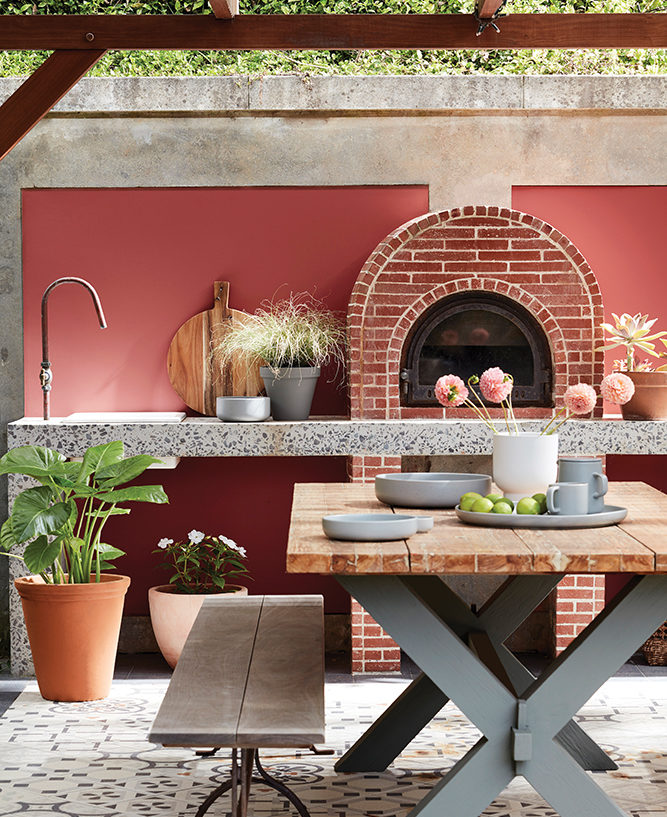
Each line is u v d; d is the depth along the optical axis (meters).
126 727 4.84
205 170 6.22
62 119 6.18
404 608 3.15
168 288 6.29
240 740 2.86
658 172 6.25
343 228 6.29
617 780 4.13
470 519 3.43
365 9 7.37
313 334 6.00
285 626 4.19
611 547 2.99
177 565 6.08
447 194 6.24
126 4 7.50
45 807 3.86
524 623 6.31
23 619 5.75
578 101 6.13
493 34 4.82
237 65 7.16
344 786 4.09
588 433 5.70
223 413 5.83
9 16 4.74
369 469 5.77
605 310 6.33
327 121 6.22
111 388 6.30
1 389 6.25
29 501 5.11
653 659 5.98
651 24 4.80
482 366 6.04
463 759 3.20
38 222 6.25
